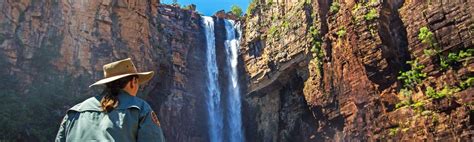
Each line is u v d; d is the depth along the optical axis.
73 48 37.12
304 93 47.06
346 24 42.38
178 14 57.72
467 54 34.66
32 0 35.81
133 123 3.17
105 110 3.22
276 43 51.62
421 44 37.53
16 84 33.12
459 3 35.62
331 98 43.62
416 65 37.59
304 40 47.50
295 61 48.47
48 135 32.59
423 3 37.94
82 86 36.50
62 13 37.19
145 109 3.27
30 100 33.25
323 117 44.91
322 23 45.50
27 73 34.09
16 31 34.41
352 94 41.22
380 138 38.34
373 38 39.88
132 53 40.59
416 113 36.16
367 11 40.91
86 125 3.19
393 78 38.69
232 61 58.28
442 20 36.44
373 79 39.53
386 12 40.19
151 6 46.38
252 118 54.03
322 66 45.31
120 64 3.58
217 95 57.28
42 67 35.03
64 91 35.34
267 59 52.34
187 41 56.59
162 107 49.50
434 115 35.19
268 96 53.00
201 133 53.22
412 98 37.12
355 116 40.72
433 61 36.53
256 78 53.75
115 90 3.42
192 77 55.09
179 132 50.97
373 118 39.16
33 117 32.56
